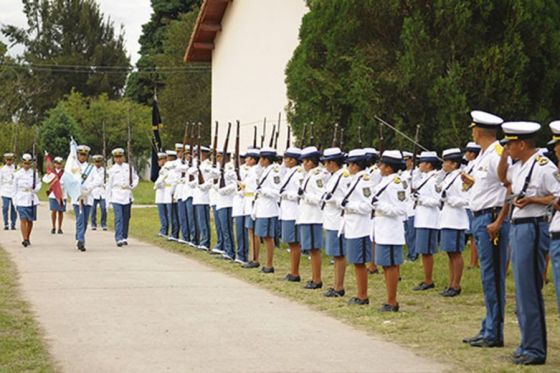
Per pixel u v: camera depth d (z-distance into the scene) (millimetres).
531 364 8156
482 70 16812
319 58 19547
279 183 14797
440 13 17188
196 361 8328
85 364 8266
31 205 19250
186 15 57938
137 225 25406
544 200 8062
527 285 8203
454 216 12594
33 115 71562
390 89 17609
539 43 16984
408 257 16656
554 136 8000
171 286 13172
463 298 12289
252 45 28672
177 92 55031
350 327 10016
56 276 14195
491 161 8906
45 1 78312
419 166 13992
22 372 7984
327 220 12227
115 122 56000
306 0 21359
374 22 18375
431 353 8641
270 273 14805
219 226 17797
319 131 19016
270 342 9172
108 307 11305
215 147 18188
